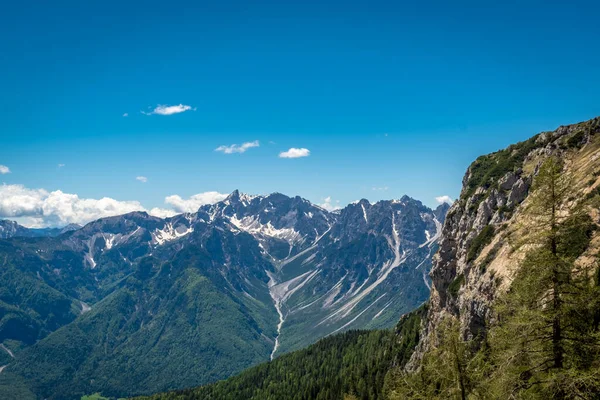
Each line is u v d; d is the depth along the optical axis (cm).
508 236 4306
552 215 3819
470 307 9750
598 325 3616
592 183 8256
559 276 3688
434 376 5156
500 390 3866
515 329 3847
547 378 3553
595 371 3359
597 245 4966
